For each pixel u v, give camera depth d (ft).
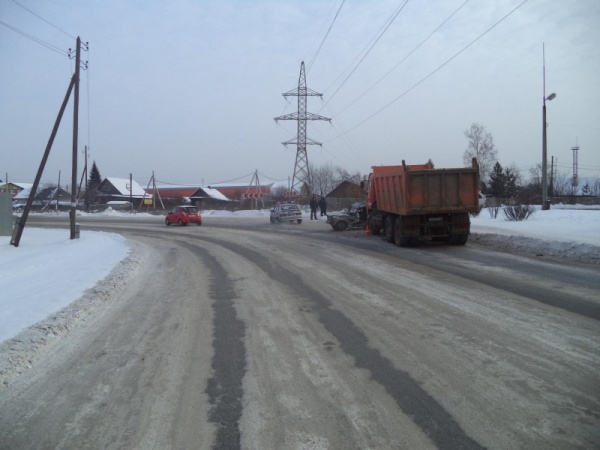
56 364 19.83
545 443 12.60
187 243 78.38
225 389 16.75
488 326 23.24
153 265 51.93
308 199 206.08
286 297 32.24
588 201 189.88
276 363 19.24
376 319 25.48
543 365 17.95
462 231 60.59
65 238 89.25
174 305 31.12
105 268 47.50
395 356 19.56
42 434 13.85
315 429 13.74
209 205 240.53
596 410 14.33
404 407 14.92
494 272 39.34
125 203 264.52
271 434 13.53
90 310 29.58
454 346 20.47
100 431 13.97
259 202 220.43
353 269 43.57
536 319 24.27
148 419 14.65
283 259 52.80
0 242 81.46
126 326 25.93
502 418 13.98
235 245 71.72
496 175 206.28
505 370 17.57
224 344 22.04
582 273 37.96
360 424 13.94
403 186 60.03
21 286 37.11
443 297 30.14
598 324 23.24
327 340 22.11
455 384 16.49
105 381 17.81
